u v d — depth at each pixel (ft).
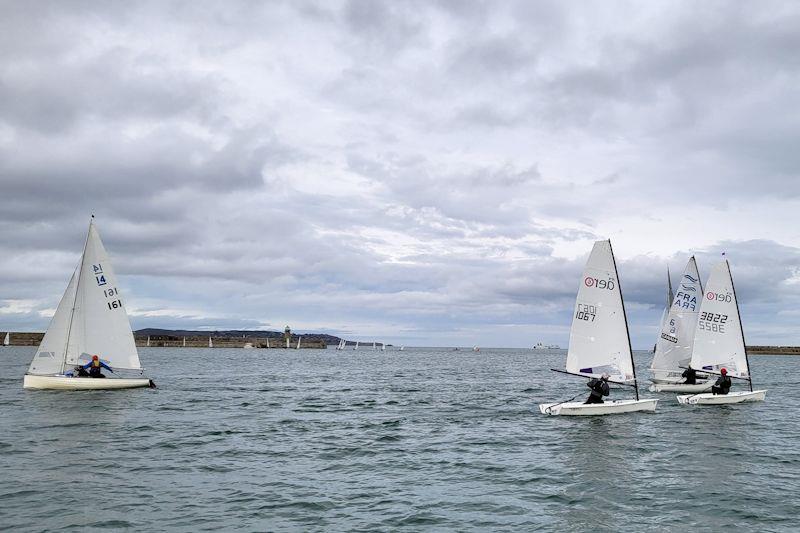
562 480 55.83
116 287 125.59
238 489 51.34
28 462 60.08
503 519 44.04
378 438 77.77
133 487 51.24
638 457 66.08
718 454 67.77
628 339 95.71
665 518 44.47
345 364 366.43
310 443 73.61
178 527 41.22
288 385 171.63
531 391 156.46
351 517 44.14
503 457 65.92
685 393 139.23
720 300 116.37
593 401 98.07
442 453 68.03
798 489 52.70
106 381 124.98
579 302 96.63
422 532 41.04
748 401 117.60
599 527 42.39
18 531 39.75
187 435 77.41
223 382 178.50
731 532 41.42
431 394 145.38
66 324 121.39
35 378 118.62
